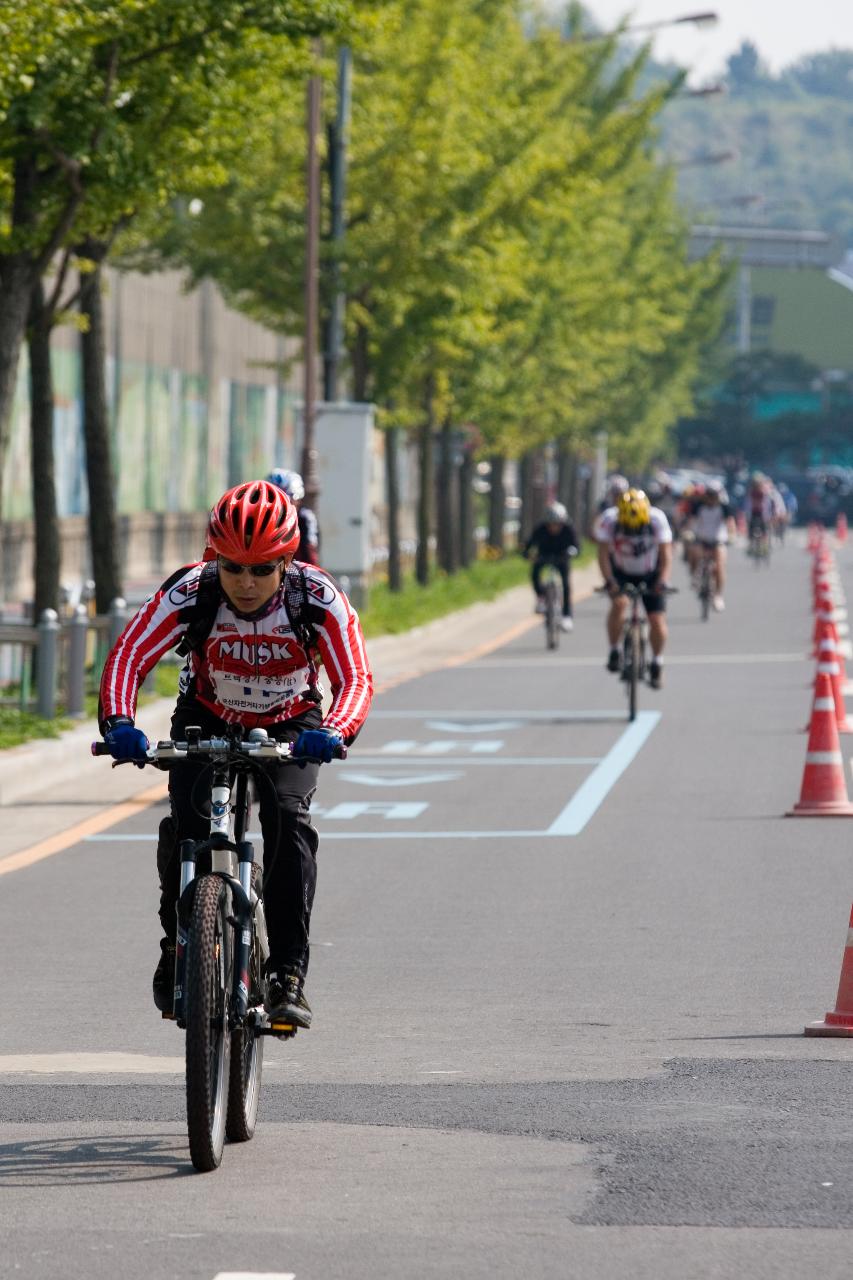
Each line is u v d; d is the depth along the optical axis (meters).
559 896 34.72
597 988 27.53
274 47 56.59
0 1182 18.44
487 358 119.56
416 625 98.12
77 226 58.12
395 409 118.62
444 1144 19.66
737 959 29.41
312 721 20.66
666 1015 25.78
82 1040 24.62
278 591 19.55
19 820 43.97
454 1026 25.30
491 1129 20.20
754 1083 22.00
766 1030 24.81
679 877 36.38
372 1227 16.92
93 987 27.88
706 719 62.88
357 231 94.81
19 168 55.25
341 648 19.75
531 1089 21.89
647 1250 16.19
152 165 56.12
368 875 37.00
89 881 36.56
